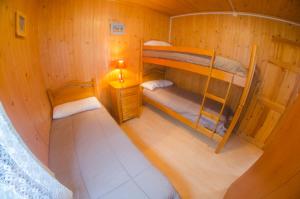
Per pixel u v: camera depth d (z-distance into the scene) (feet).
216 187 5.36
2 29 3.19
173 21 11.53
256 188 2.72
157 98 9.46
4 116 1.66
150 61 9.70
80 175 3.74
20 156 1.70
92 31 8.15
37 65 6.14
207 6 8.06
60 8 6.98
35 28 6.09
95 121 6.32
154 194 3.30
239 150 7.29
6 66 3.23
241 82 5.63
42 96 6.10
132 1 8.45
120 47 9.48
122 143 4.95
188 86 11.23
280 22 6.54
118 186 3.46
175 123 9.41
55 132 5.53
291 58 6.31
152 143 7.59
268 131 7.11
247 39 7.78
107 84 9.53
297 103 2.29
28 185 1.73
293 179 1.93
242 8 7.06
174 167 6.19
